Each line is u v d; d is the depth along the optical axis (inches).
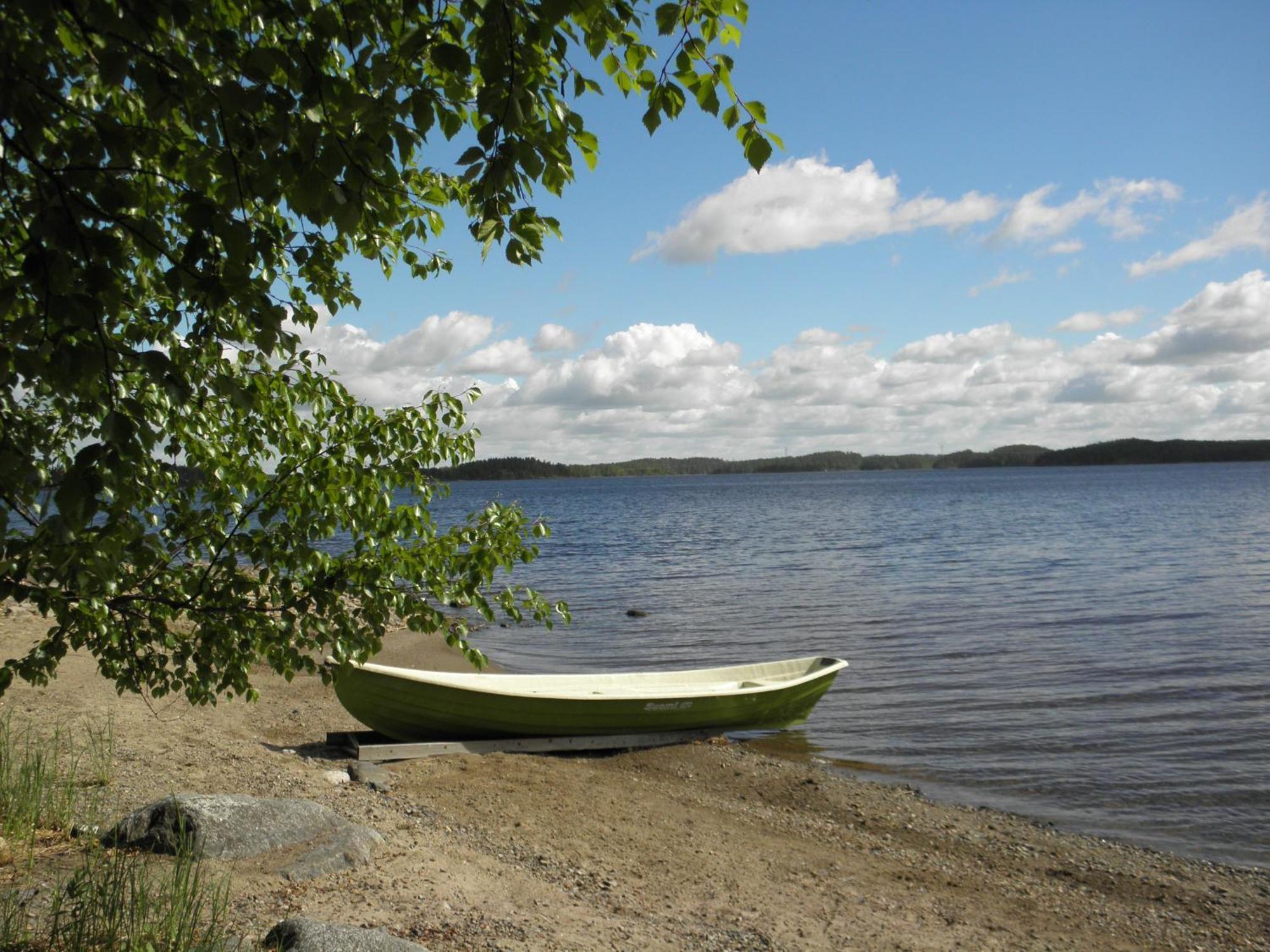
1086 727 511.8
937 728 517.3
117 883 174.4
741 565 1470.2
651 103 129.3
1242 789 410.3
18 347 100.7
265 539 165.3
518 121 112.0
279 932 176.2
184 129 136.7
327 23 110.7
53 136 118.8
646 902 268.2
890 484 7313.0
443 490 194.2
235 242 103.0
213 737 393.7
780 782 430.0
